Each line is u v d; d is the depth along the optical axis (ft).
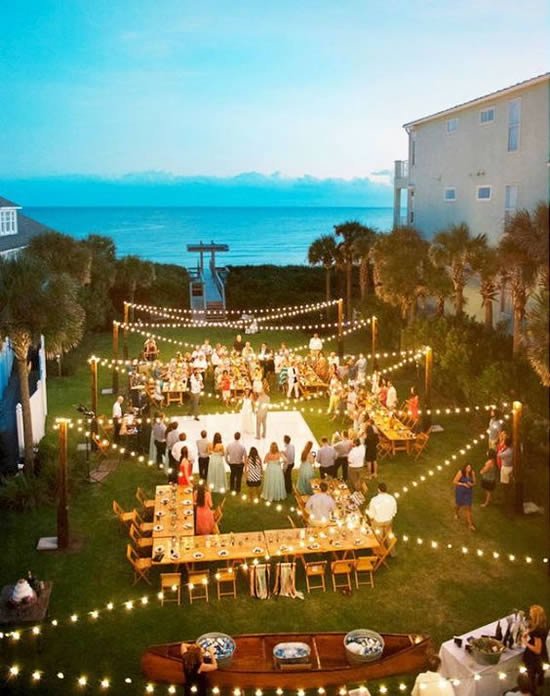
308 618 37.58
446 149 101.60
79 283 99.55
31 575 38.63
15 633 34.22
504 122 85.40
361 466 51.67
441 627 36.63
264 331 122.62
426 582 41.11
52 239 97.40
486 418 66.18
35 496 51.08
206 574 39.27
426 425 66.39
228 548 40.55
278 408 76.33
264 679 30.91
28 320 49.67
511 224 63.36
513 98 83.05
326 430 68.64
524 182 81.56
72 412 73.67
